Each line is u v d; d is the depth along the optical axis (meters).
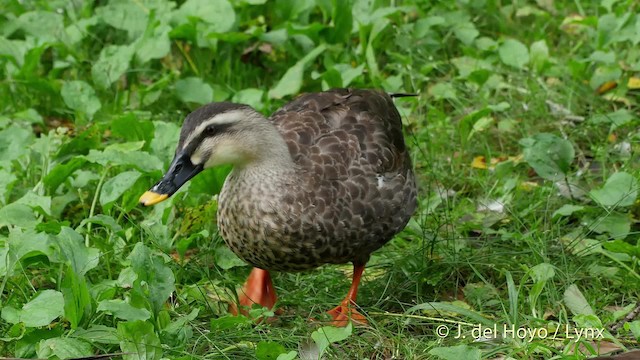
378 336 9.41
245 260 9.98
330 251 9.75
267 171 9.57
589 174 12.30
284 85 13.41
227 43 14.30
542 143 11.70
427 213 11.37
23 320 8.77
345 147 9.91
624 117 13.11
